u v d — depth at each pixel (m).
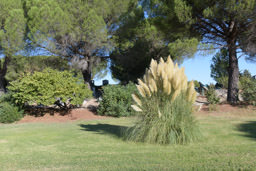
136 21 16.45
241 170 2.54
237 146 3.80
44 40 13.33
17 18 14.00
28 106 13.32
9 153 3.91
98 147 4.11
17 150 4.15
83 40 14.02
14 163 3.25
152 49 16.98
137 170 2.66
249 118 9.22
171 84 4.39
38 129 7.18
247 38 12.79
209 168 2.63
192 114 4.66
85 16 13.55
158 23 14.77
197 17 12.84
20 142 4.91
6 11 15.10
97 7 14.23
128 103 11.49
